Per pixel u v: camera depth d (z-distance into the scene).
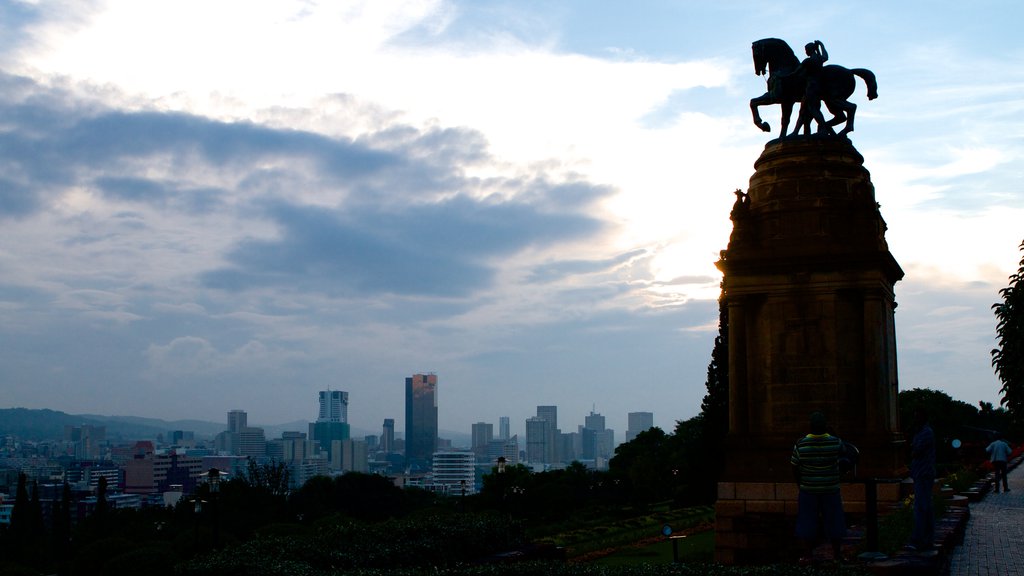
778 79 44.97
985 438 96.50
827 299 41.69
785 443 41.59
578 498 130.00
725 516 42.06
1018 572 23.88
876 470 39.94
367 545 26.78
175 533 115.56
